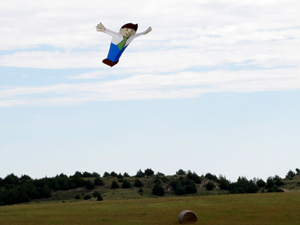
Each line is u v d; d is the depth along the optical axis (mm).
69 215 40219
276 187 108000
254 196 51094
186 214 35312
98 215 39875
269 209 40250
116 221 36531
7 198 103375
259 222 34438
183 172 158875
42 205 50094
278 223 33875
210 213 39281
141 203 48344
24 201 104875
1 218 39250
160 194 115562
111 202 50219
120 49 22734
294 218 35656
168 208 43250
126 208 44125
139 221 36312
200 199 50281
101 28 22875
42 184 121625
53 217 39188
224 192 117938
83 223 35812
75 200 106562
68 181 121750
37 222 36594
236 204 44406
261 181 118562
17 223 36188
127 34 22719
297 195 50188
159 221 36312
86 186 120250
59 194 113938
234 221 35156
